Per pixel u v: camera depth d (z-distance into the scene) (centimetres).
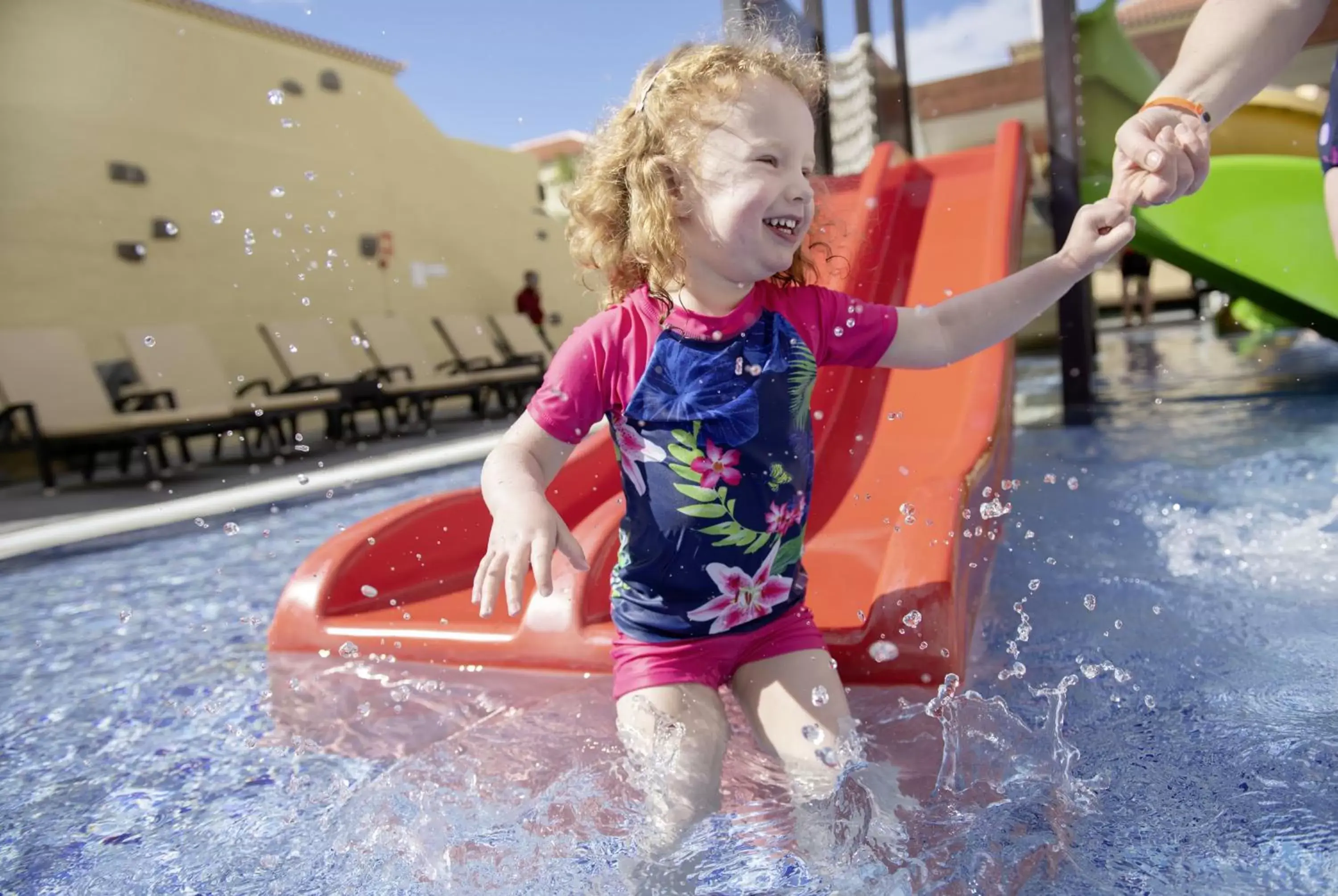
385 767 133
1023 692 140
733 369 131
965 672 147
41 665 197
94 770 139
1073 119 422
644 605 134
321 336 804
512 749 134
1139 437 360
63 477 652
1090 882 91
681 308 134
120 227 784
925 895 91
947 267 321
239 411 634
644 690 131
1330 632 153
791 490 135
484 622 172
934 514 162
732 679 138
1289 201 435
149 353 673
